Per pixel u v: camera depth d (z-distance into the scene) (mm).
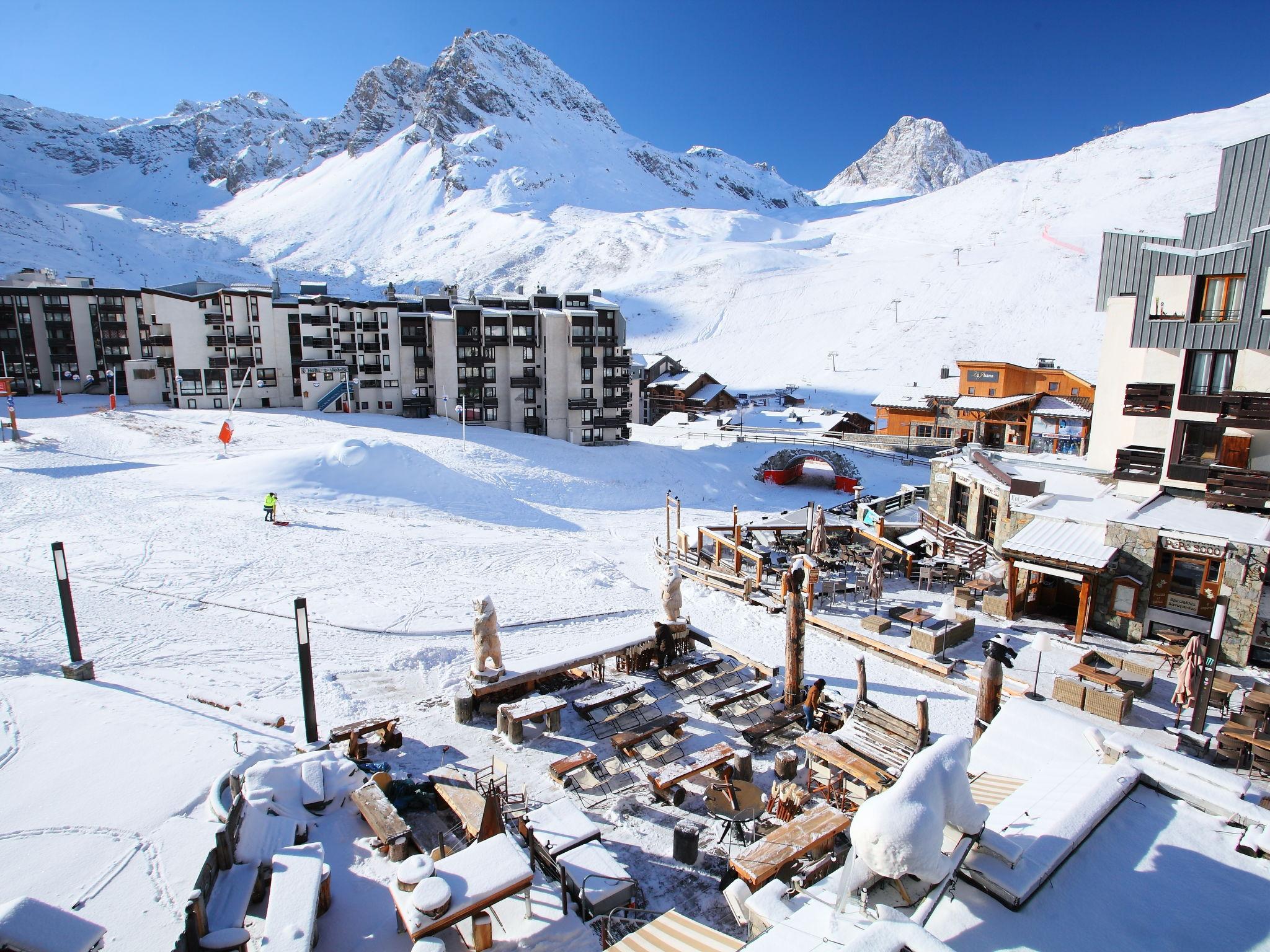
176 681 19484
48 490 39375
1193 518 22859
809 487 59969
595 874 11742
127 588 27328
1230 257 23344
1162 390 25516
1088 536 23953
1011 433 71625
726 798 14852
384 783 14406
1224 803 7891
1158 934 6367
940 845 6242
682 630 21766
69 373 83188
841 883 6602
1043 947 6188
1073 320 123875
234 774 12758
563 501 52000
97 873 10188
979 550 29828
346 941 10055
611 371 77312
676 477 60906
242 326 78938
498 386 77000
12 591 26109
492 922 10633
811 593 25797
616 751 16812
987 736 10531
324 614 25953
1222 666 20953
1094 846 7441
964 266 160125
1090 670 19438
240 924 9344
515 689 19391
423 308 79438
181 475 44250
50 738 13945
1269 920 6523
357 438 57156
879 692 20312
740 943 9172
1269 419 22531
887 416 78750
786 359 142000
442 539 37750
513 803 14531
